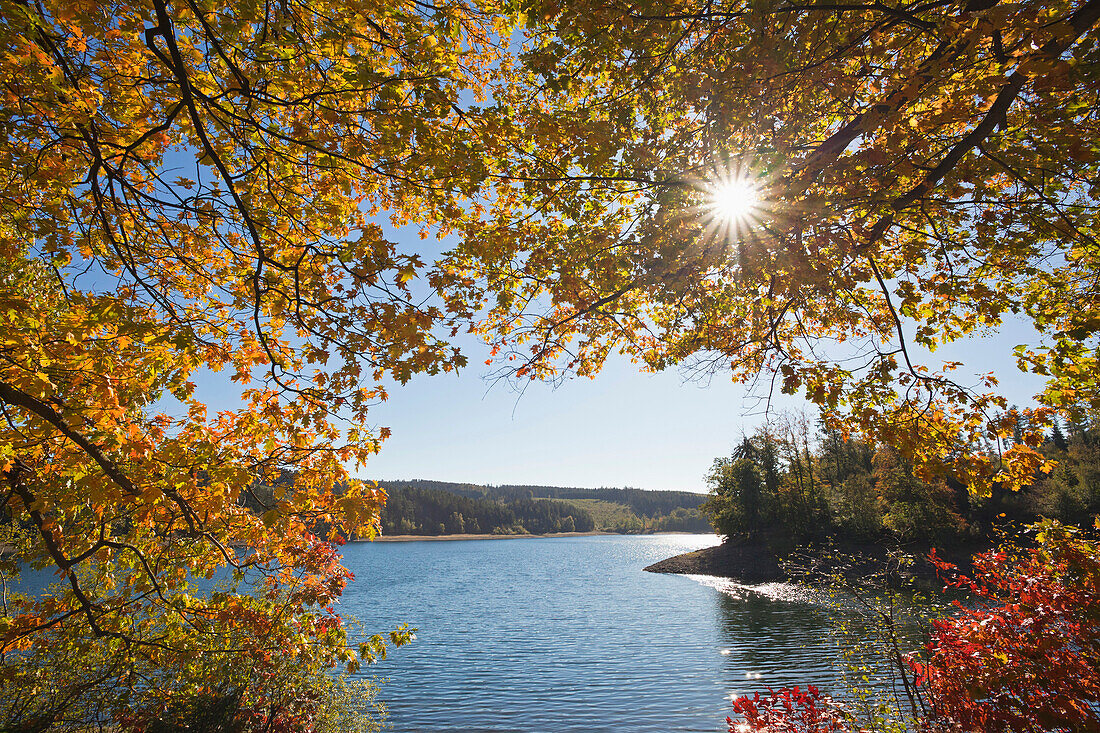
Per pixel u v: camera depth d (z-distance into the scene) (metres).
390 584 53.53
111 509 6.52
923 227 7.48
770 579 48.06
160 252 6.05
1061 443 60.66
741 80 5.95
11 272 5.73
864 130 5.46
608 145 5.79
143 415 5.38
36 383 4.16
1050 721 5.28
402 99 4.80
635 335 8.76
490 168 5.95
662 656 23.67
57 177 5.05
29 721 8.38
